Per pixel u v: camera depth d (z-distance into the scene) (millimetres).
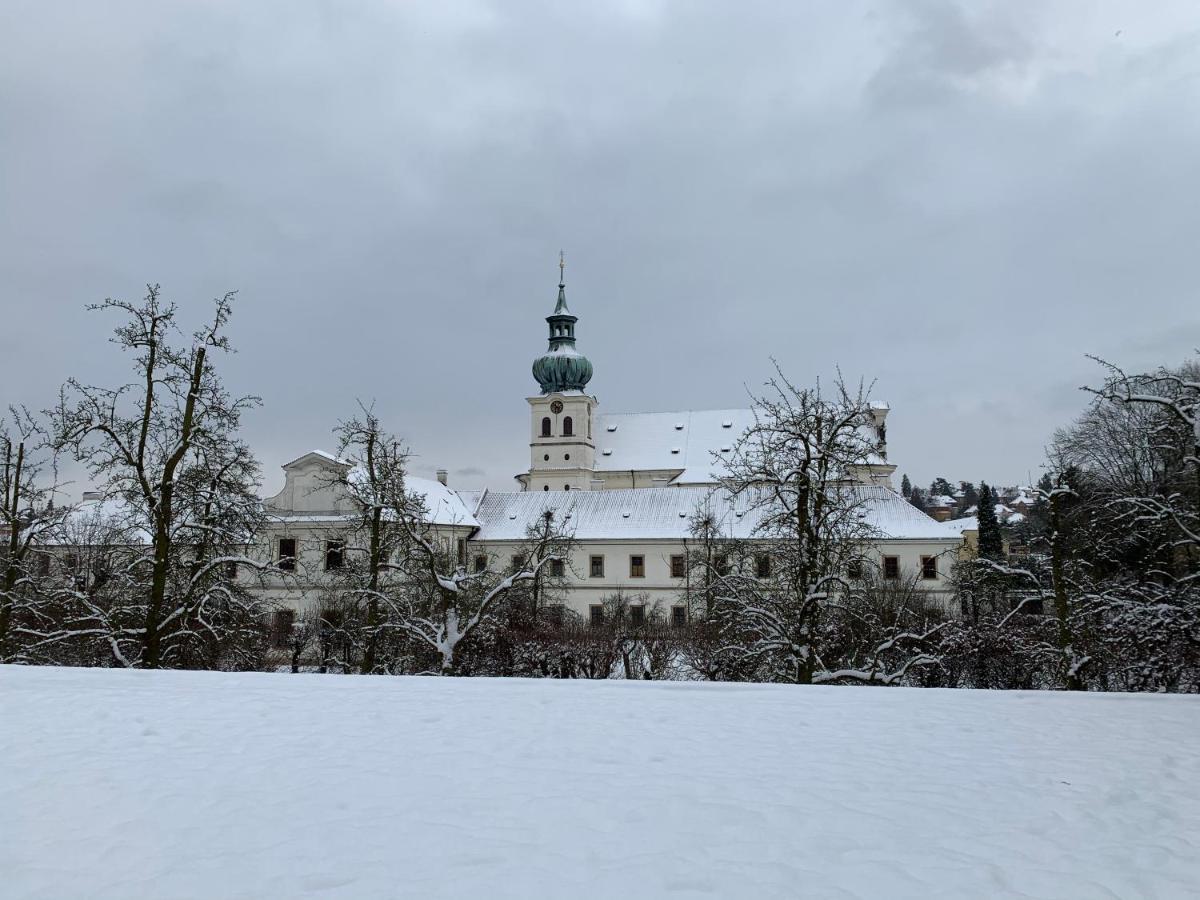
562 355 104688
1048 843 8680
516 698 16781
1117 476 44062
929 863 8148
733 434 100688
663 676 44656
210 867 7926
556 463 101562
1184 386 27844
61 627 33469
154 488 30234
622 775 11039
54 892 7418
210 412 30688
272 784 10555
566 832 8867
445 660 33125
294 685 18297
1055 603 31641
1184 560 34344
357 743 12789
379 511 36531
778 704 16203
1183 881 7797
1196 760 12000
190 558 33531
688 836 8781
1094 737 13477
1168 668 29766
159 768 11297
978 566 35344
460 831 8883
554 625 49281
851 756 12156
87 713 14992
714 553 45188
